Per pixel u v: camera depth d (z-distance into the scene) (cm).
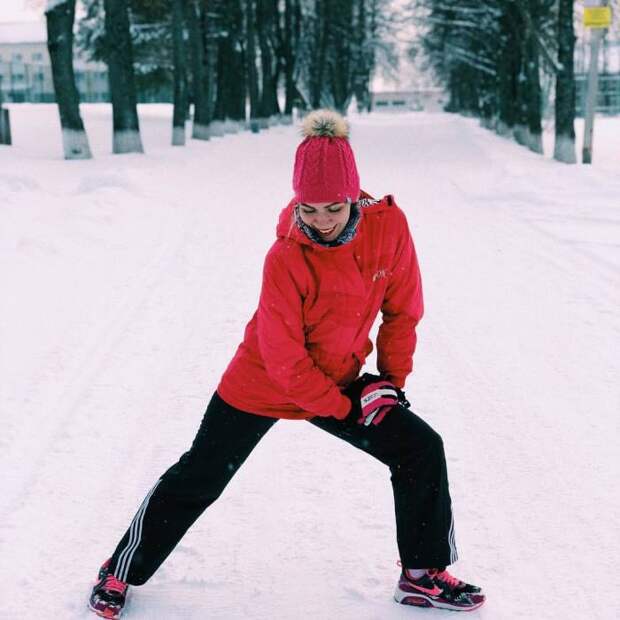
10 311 628
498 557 332
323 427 287
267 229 1009
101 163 1683
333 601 307
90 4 3772
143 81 4141
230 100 3688
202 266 810
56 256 789
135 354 568
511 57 3434
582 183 1353
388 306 287
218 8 3291
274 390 277
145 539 292
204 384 519
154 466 412
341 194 242
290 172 1728
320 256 257
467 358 567
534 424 460
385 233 265
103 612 295
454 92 8175
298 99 5569
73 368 537
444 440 440
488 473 404
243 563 331
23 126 2748
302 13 5194
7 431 444
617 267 802
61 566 327
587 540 344
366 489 389
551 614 297
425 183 1516
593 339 601
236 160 1998
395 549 340
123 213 1020
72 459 417
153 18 3047
